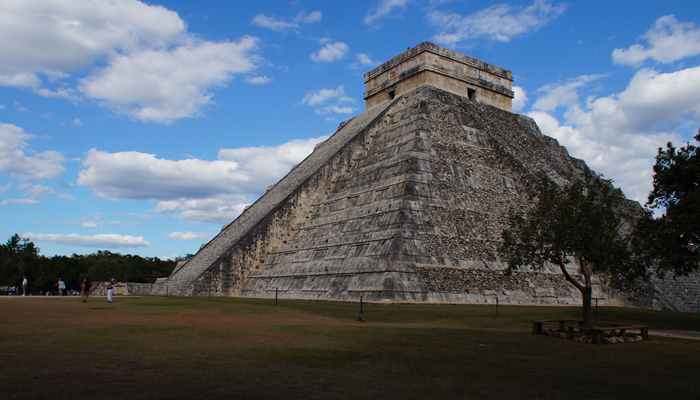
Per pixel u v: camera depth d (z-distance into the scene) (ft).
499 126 146.82
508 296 101.35
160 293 134.21
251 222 134.51
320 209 129.90
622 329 54.54
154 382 30.32
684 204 72.84
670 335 62.23
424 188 108.58
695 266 74.90
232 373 33.35
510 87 162.71
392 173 114.42
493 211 114.11
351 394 29.04
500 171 125.18
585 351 47.19
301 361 38.17
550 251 60.75
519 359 42.19
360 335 53.26
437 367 37.73
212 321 64.08
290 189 137.28
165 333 51.24
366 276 98.84
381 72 161.38
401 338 51.93
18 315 66.74
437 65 147.13
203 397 27.45
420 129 120.37
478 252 104.88
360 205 116.57
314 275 110.83
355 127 152.66
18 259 251.39
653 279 118.21
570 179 144.36
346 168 136.56
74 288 282.15
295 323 63.98
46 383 29.53
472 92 153.89
